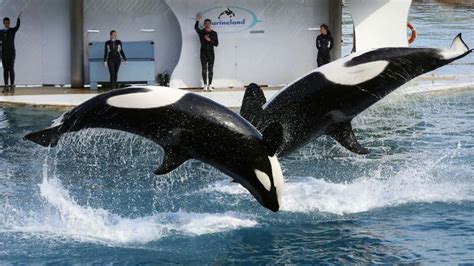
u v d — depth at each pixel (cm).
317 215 1153
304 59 2508
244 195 1263
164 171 959
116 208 1198
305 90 1069
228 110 960
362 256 985
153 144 1658
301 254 998
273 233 1076
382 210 1175
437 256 979
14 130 1794
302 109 1067
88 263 970
